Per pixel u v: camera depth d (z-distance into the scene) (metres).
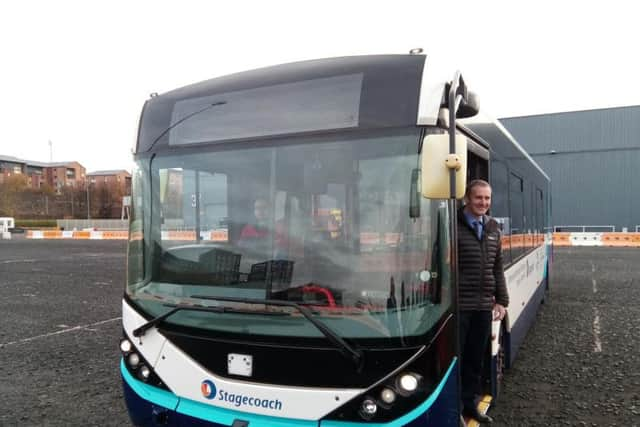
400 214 2.70
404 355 2.54
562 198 33.81
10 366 5.73
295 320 2.72
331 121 2.93
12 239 34.75
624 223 31.95
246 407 2.75
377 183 2.77
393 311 2.62
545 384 4.97
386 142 2.77
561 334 6.96
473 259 3.39
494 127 4.57
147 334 3.13
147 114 3.56
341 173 2.85
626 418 4.17
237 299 2.87
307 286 2.81
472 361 3.45
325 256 2.81
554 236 26.12
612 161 32.25
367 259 2.72
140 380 3.17
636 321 7.73
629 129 31.81
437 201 2.68
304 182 2.94
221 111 3.26
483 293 3.41
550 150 34.16
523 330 5.84
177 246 3.22
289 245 2.91
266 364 2.73
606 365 5.55
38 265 16.39
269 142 3.07
